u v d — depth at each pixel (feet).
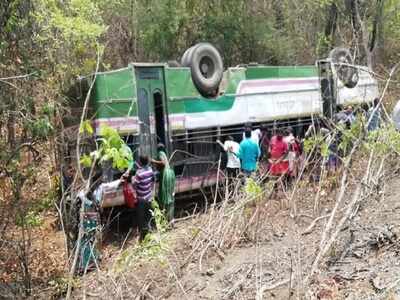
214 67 43.29
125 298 25.86
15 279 30.25
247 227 31.45
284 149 42.29
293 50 75.51
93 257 28.58
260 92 46.98
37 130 30.86
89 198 30.96
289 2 76.59
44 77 35.17
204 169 42.34
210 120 42.96
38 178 33.96
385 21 87.45
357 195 28.04
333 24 77.36
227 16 68.69
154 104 39.55
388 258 25.34
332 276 24.58
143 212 35.42
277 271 26.40
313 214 32.19
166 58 66.74
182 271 27.96
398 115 36.35
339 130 34.76
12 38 33.27
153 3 64.69
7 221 30.71
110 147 18.04
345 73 53.67
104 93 36.14
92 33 41.22
